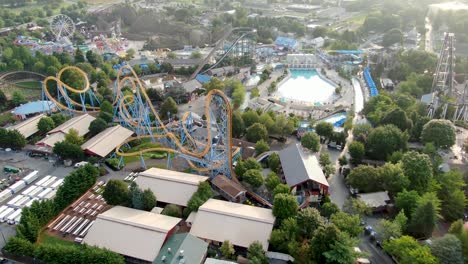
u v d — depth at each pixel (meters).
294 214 122.69
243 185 150.38
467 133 187.25
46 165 171.62
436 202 123.62
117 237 117.56
